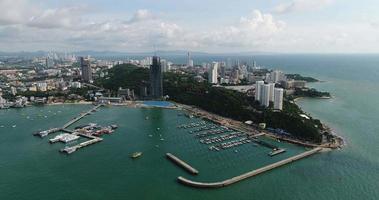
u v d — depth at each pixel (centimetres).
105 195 17250
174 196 17088
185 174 19762
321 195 17000
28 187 18288
